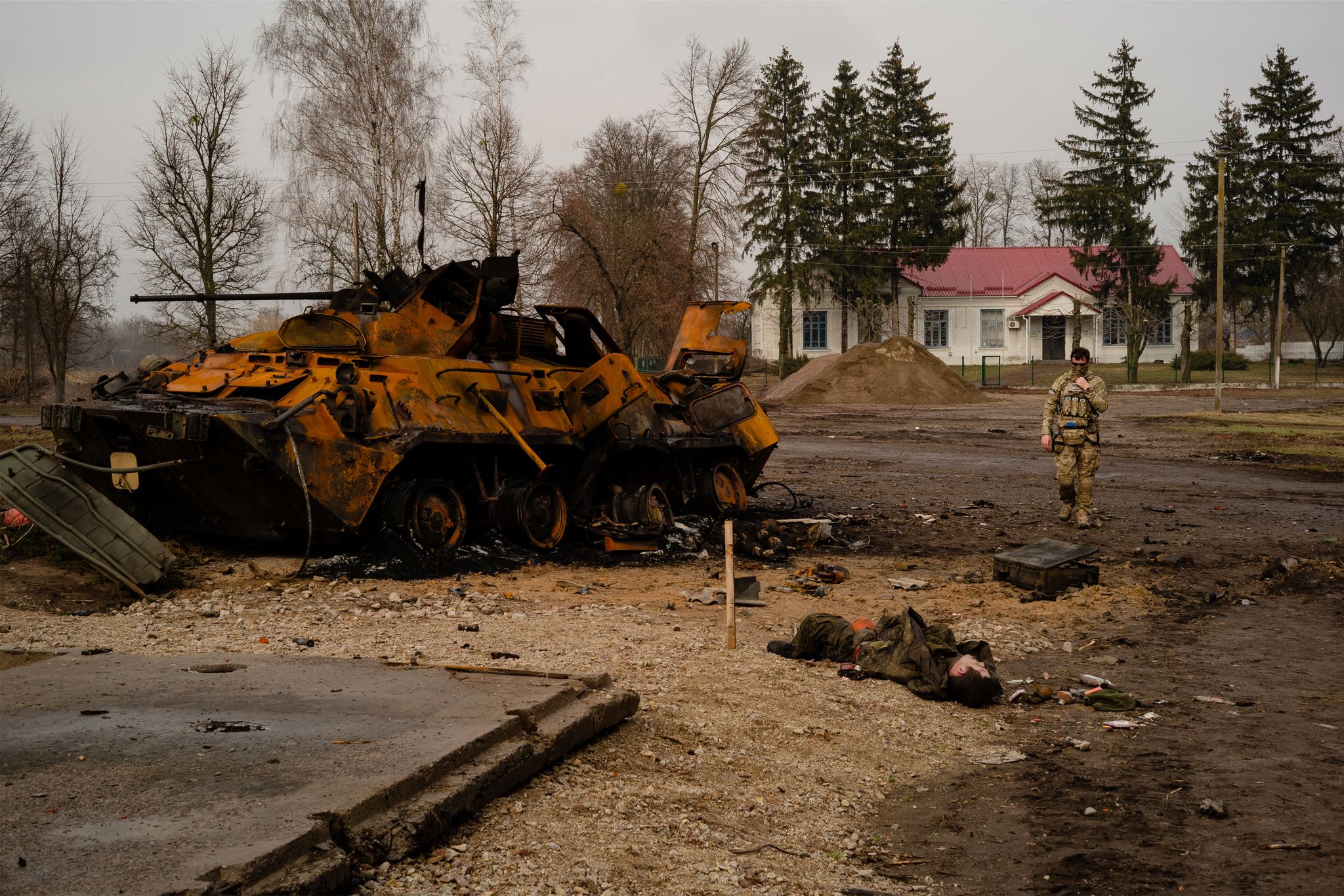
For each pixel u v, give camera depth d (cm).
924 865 479
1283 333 8612
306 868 369
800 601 1034
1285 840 504
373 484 1059
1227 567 1268
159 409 1036
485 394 1199
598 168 5394
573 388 1327
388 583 1021
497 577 1098
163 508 1135
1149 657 881
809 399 4741
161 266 3378
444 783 453
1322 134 6656
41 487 966
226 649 739
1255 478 2267
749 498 1839
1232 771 606
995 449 2866
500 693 575
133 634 780
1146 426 3606
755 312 7488
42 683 585
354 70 3522
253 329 4638
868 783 581
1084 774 603
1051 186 6894
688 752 581
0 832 380
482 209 3669
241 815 397
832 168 6334
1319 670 845
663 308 4253
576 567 1189
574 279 4250
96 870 351
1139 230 6262
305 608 896
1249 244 6519
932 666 752
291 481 1011
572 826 464
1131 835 512
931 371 4828
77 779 432
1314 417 3912
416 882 396
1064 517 1603
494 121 3638
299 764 454
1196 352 6906
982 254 7588
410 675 614
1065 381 1573
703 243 4881
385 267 3409
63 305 4116
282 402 1048
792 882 446
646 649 788
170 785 427
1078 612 1019
